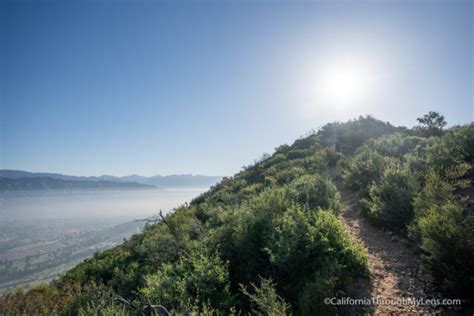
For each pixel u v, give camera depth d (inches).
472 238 171.2
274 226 265.4
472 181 293.6
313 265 211.6
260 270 238.8
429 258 180.5
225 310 200.4
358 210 360.8
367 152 519.5
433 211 201.6
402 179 310.0
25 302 315.0
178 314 177.2
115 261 471.5
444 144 386.6
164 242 392.8
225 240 292.7
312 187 374.3
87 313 227.9
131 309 224.8
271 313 160.2
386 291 180.2
